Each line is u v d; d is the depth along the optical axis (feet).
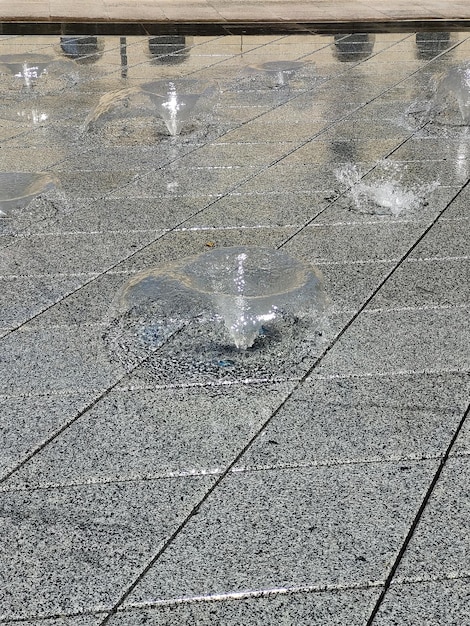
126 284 13.12
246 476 9.83
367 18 37.86
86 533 9.11
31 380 11.39
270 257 13.47
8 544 8.99
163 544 8.98
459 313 12.82
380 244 14.98
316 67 28.84
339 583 8.57
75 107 23.81
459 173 18.24
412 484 9.71
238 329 12.05
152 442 10.33
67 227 15.71
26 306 13.04
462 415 10.73
